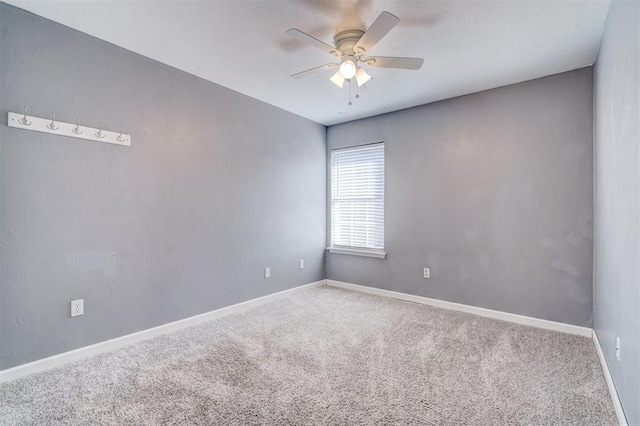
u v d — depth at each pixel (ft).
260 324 10.01
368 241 14.10
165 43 8.02
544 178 9.78
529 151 10.03
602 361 7.30
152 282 8.96
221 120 10.71
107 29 7.39
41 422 5.37
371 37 6.34
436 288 12.03
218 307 10.69
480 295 11.02
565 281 9.46
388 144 13.34
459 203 11.46
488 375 6.91
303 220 14.16
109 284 8.09
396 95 11.35
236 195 11.26
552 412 5.66
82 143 7.57
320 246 15.11
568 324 9.41
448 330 9.52
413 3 6.36
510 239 10.40
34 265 6.88
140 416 5.52
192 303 9.95
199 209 10.11
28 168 6.78
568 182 9.39
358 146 14.35
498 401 5.99
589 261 9.07
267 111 12.37
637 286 4.53
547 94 9.70
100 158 7.88
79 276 7.57
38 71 6.88
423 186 12.34
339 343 8.58
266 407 5.79
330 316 10.77
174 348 8.23
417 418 5.50
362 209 14.30
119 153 8.23
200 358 7.69
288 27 7.25
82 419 5.45
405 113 12.82
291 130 13.48
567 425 5.33
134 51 8.41
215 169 10.56
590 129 9.03
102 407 5.77
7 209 6.52
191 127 9.84
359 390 6.35
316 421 5.41
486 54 8.40
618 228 5.78
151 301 8.95
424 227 12.32
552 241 9.66
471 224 11.19
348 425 5.33
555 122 9.58
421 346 8.39
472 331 9.45
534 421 5.43
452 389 6.39
